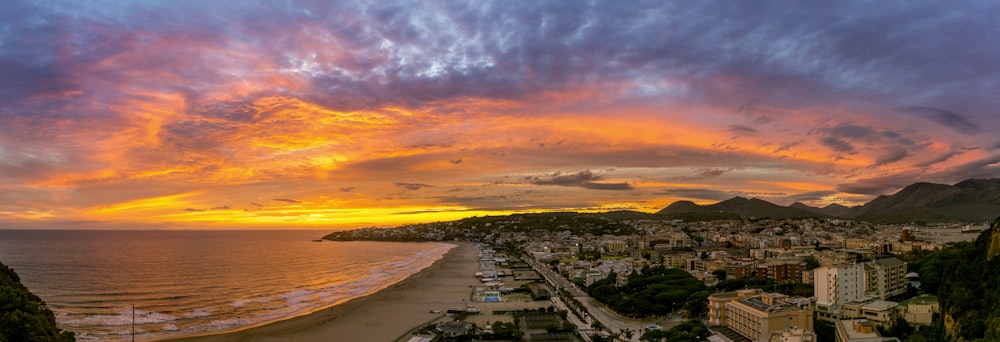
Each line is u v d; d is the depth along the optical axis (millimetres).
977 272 164500
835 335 191375
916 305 186250
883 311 193000
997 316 135250
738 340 197875
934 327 173125
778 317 190375
